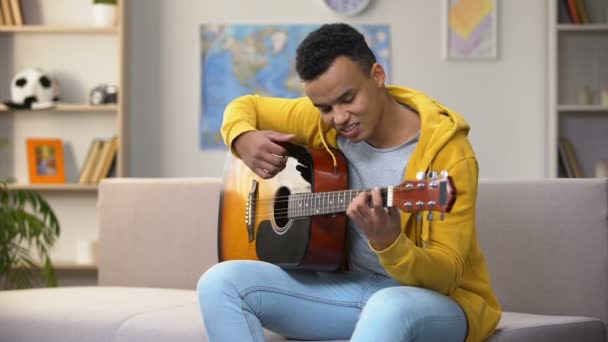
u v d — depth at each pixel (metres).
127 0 5.01
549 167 4.89
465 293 1.76
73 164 5.06
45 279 4.21
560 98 5.04
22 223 3.78
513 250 2.33
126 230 2.85
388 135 1.83
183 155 5.12
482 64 5.05
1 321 2.37
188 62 5.11
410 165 1.75
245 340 1.70
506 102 5.05
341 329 1.85
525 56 5.05
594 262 2.24
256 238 2.04
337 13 5.02
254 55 5.08
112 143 4.87
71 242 5.05
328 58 1.70
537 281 2.30
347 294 1.84
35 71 4.91
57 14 5.11
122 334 2.17
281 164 1.93
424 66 5.05
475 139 5.05
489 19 5.04
